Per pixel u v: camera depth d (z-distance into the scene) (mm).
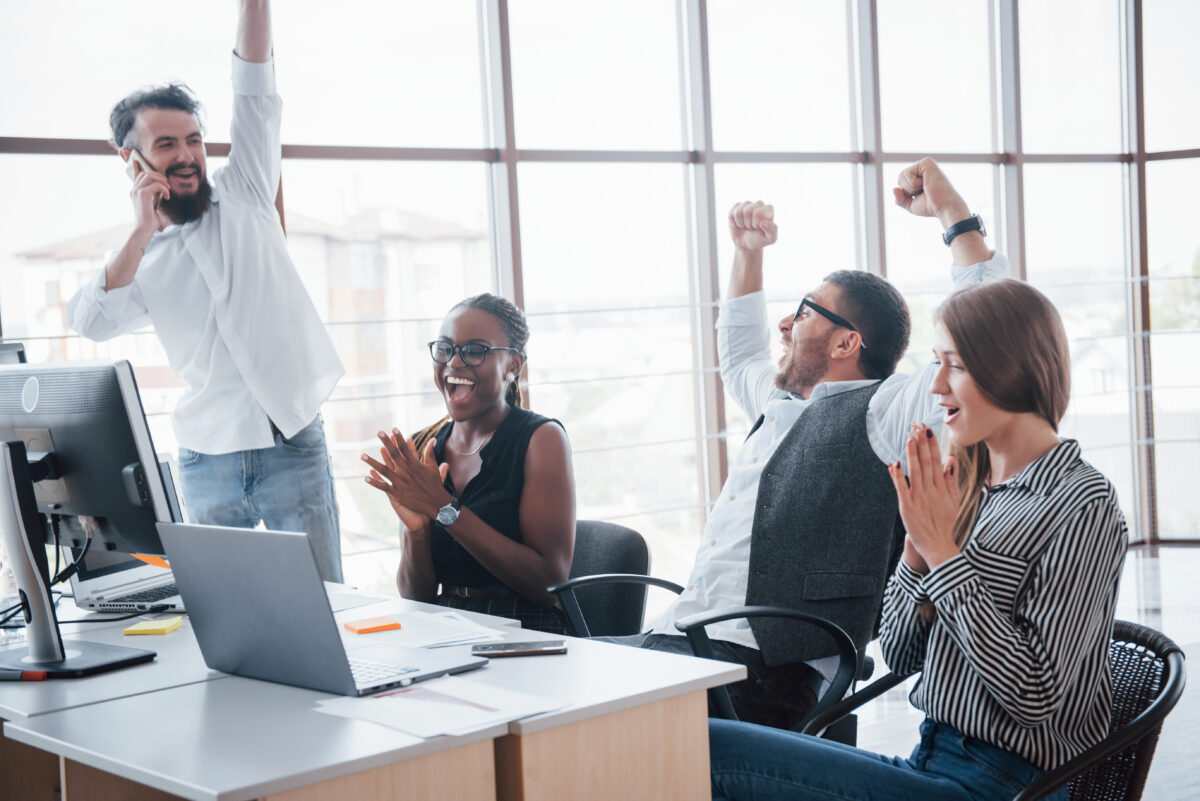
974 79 5371
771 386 2750
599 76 4484
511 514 2520
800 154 4875
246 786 1186
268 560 1517
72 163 3488
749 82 4801
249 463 3041
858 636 2182
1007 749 1529
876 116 5004
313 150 3898
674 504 4719
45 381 1909
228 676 1682
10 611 2115
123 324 3021
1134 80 5719
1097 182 5711
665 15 4605
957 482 1601
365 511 4117
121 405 1809
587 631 2377
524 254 4363
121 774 1296
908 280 5164
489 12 4207
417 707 1426
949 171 5316
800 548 2221
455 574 2557
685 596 2359
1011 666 1444
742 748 1692
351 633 1879
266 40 3051
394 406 4145
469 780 1344
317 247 3969
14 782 1915
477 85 4238
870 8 4965
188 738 1367
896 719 3457
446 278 4219
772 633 2176
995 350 1556
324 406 4016
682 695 1524
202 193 2977
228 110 3777
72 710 1526
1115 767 1531
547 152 4336
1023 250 5422
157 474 1838
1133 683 1624
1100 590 1489
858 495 2209
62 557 2207
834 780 1603
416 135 4133
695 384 4734
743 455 2494
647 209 4602
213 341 3027
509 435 2557
